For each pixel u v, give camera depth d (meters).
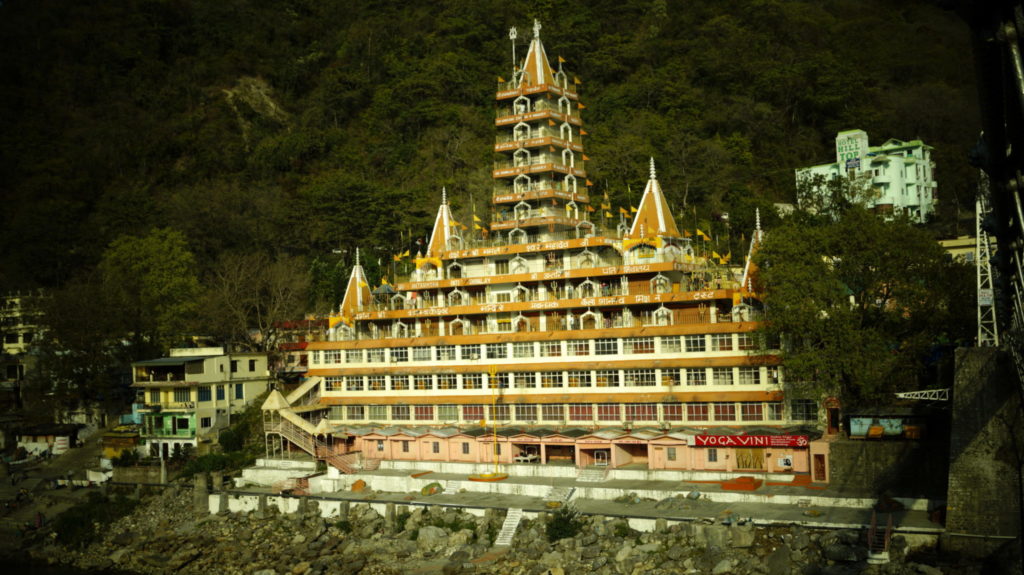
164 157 171.38
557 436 81.69
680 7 181.25
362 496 80.06
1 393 124.69
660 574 58.47
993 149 15.42
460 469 84.12
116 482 94.00
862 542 57.03
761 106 149.88
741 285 87.50
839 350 67.56
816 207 88.94
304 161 167.00
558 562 62.38
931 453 64.19
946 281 69.75
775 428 76.06
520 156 99.69
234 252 137.38
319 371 101.94
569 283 91.56
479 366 91.75
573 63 168.00
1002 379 55.88
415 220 138.12
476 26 180.75
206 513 84.12
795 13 184.62
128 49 195.00
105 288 114.44
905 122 158.88
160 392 101.56
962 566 53.56
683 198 130.38
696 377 81.25
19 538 85.06
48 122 180.88
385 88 174.25
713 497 68.31
